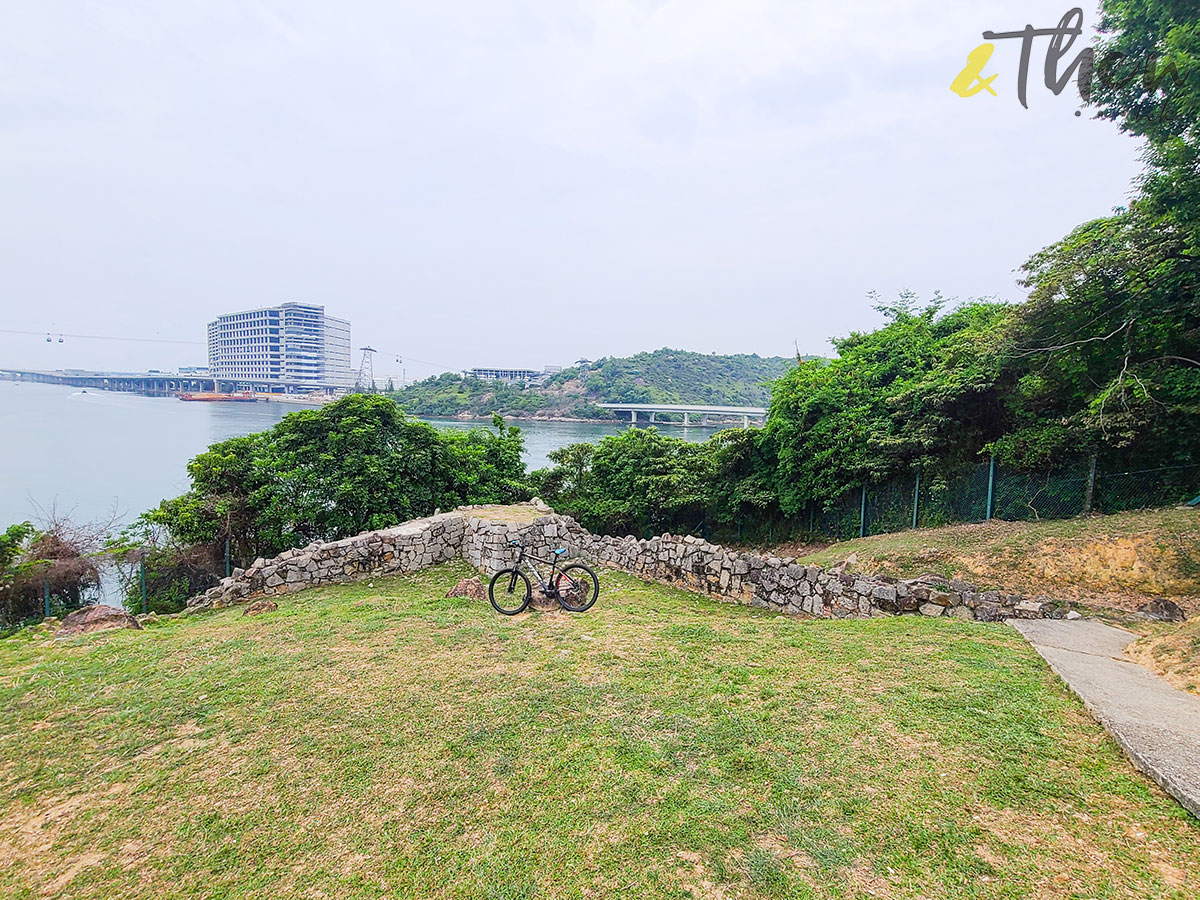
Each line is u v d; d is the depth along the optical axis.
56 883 3.12
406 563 12.10
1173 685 4.90
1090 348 11.80
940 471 14.12
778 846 3.14
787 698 4.85
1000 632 6.66
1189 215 9.06
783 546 18.16
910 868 2.95
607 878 2.97
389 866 3.12
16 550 10.73
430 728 4.48
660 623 7.49
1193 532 8.77
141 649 6.66
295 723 4.65
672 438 21.55
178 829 3.49
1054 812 3.30
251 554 14.67
